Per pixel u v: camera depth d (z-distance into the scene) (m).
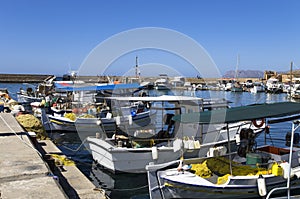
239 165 10.05
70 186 6.12
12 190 4.27
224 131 12.73
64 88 20.48
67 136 19.06
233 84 65.88
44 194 4.16
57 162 7.62
